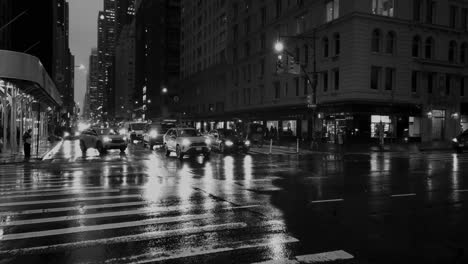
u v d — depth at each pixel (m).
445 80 41.75
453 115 42.31
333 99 39.00
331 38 39.88
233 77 65.38
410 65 39.31
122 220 8.01
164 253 6.01
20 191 11.47
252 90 57.72
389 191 11.78
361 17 36.47
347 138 36.78
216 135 29.69
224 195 10.93
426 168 18.31
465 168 18.30
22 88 26.69
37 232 7.11
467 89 43.56
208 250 6.16
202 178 14.51
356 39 36.47
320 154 27.69
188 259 5.75
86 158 23.61
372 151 30.55
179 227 7.50
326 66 40.53
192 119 89.19
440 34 41.41
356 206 9.57
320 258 5.85
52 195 10.80
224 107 70.12
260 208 9.25
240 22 63.03
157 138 32.47
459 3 42.59
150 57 137.12
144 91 150.75
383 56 37.88
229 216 8.41
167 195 10.87
